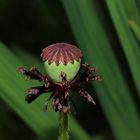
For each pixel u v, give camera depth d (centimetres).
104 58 46
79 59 34
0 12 75
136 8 43
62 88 35
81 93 35
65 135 35
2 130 65
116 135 48
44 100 45
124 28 43
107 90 47
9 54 44
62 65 34
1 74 43
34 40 72
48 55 34
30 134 66
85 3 44
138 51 44
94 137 62
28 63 54
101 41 46
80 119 65
